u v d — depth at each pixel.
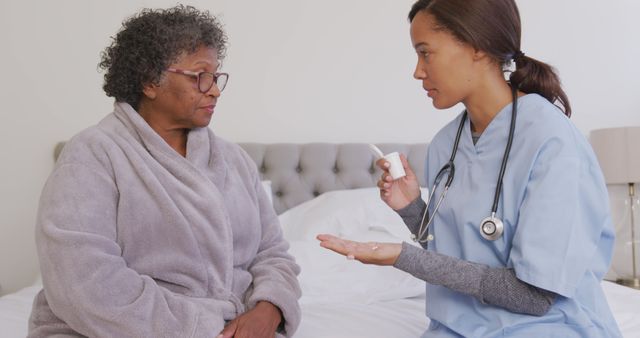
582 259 1.01
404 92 3.04
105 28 2.77
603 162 2.97
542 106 1.12
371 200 2.59
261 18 2.91
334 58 2.98
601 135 2.99
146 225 1.19
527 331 1.06
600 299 1.12
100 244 1.11
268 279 1.31
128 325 1.08
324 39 2.97
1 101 2.67
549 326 1.06
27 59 2.69
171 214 1.19
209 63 1.28
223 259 1.25
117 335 1.08
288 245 1.49
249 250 1.37
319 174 2.82
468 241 1.14
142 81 1.27
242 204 1.35
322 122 2.97
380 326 1.50
